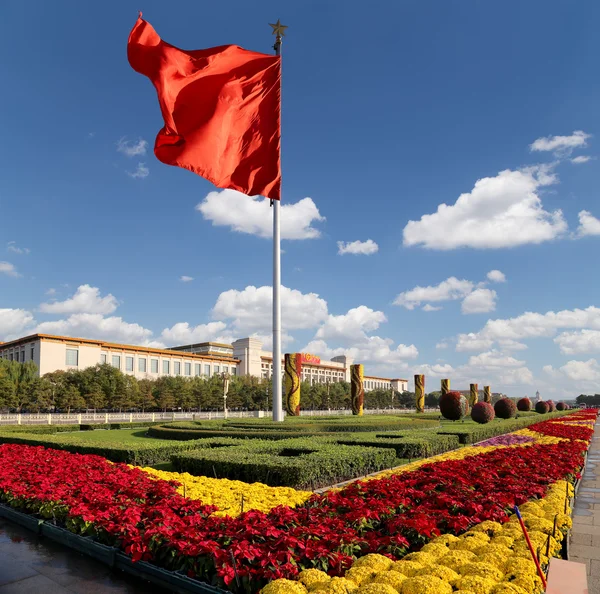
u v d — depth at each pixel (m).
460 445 20.30
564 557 6.47
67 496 7.48
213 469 11.21
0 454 13.17
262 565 4.67
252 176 16.97
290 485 10.05
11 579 5.59
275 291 23.77
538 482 9.54
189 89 15.43
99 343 76.19
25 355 72.81
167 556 5.46
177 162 14.88
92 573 5.77
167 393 69.75
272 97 17.33
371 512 6.50
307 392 86.12
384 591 4.10
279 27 20.94
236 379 87.06
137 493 7.64
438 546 5.36
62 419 39.97
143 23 13.65
